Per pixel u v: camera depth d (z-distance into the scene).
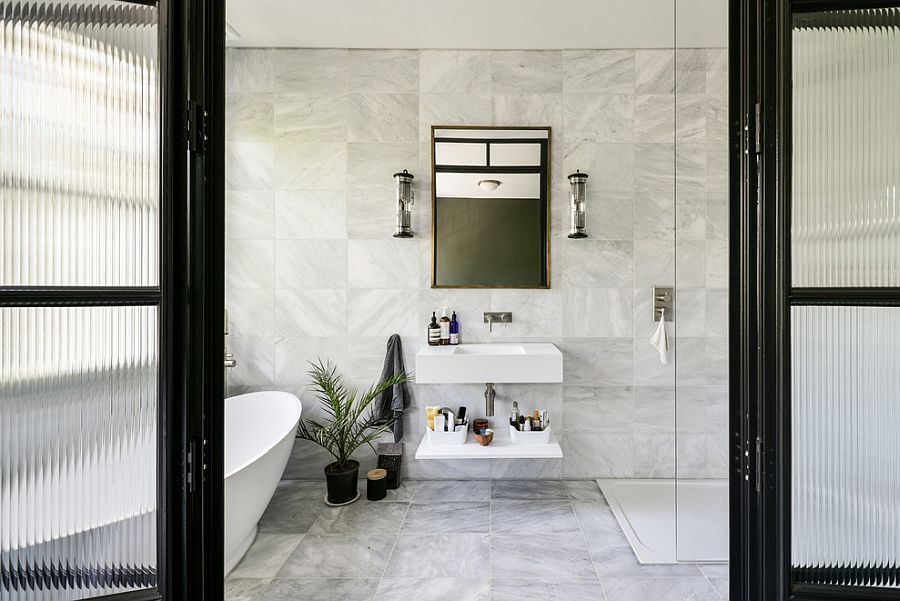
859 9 0.81
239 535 1.95
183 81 0.78
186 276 0.78
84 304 0.74
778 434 0.80
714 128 1.83
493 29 2.45
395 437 2.61
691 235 1.85
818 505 0.81
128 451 0.77
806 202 0.80
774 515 0.80
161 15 0.77
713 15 1.80
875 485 0.81
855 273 0.81
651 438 2.65
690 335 1.87
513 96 2.63
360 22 2.39
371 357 2.69
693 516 1.90
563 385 2.66
